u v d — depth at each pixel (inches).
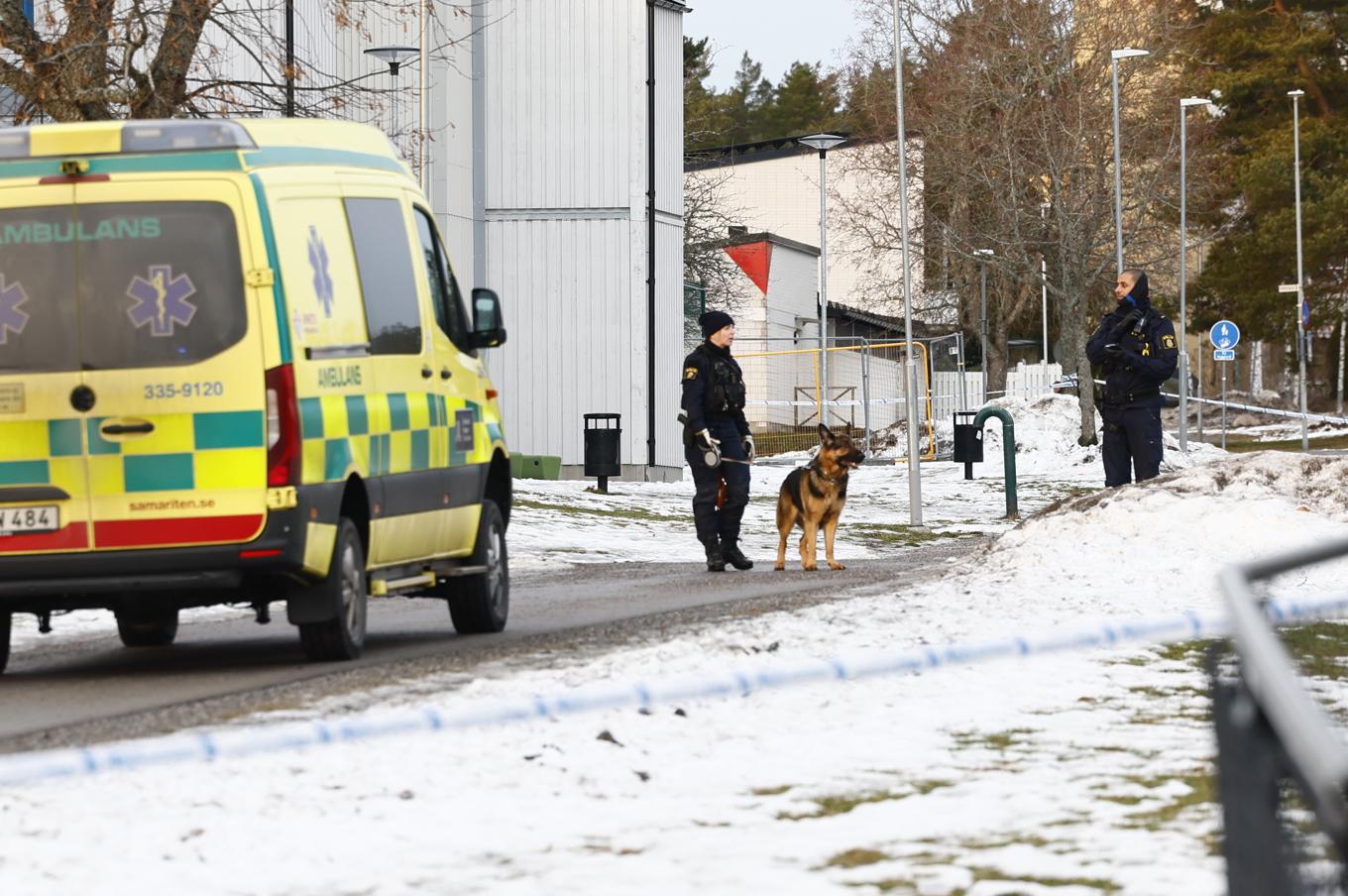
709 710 761.0
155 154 989.2
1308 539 1482.5
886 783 599.8
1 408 978.1
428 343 1168.2
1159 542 1525.6
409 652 1077.1
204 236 980.6
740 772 623.2
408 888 462.0
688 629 1107.3
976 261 6491.1
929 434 5605.3
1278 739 235.9
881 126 6820.9
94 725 779.4
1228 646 254.4
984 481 4239.7
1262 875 238.2
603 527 2672.2
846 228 7194.9
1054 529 1583.4
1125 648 961.5
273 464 970.7
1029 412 5506.9
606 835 524.7
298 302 997.8
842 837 515.2
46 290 983.6
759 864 479.8
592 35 3919.8
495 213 3937.0
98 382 975.0
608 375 3944.4
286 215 1008.9
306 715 772.0
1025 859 479.8
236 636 1301.7
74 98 2063.2
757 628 1062.4
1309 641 860.6
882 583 1553.9
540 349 3946.9
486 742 680.4
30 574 973.2
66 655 1195.3
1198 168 6594.5
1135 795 568.1
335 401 1019.9
